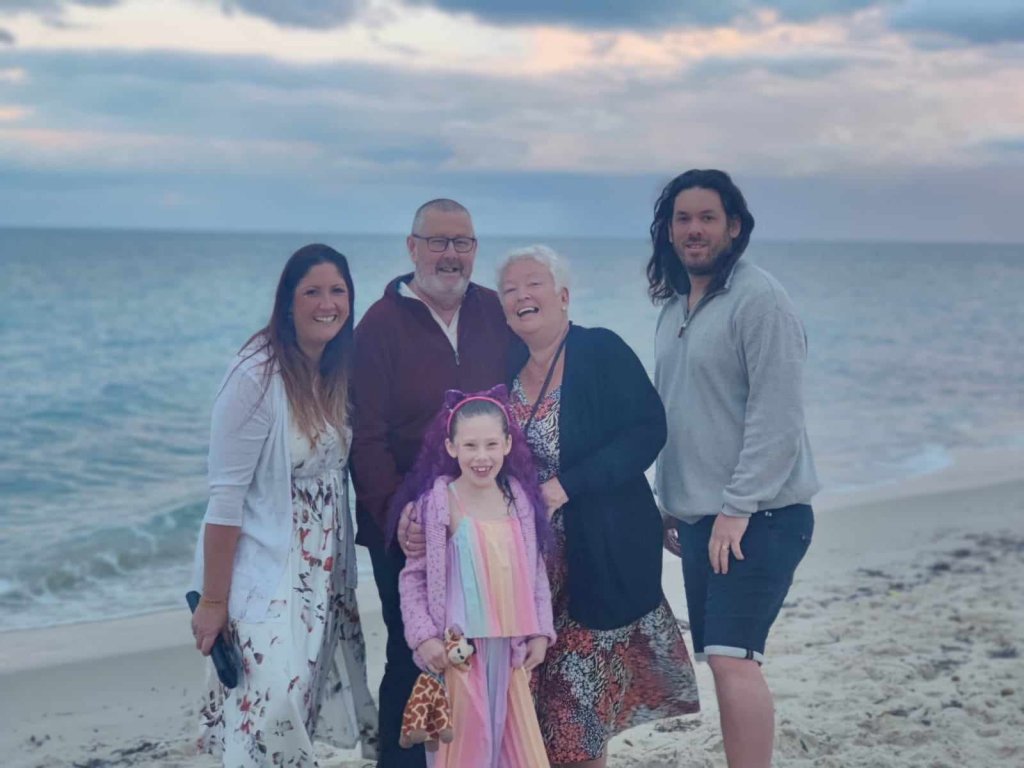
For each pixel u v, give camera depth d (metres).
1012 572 8.00
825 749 4.81
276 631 3.56
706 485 3.90
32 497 11.02
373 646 6.52
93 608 7.58
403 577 3.65
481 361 4.02
